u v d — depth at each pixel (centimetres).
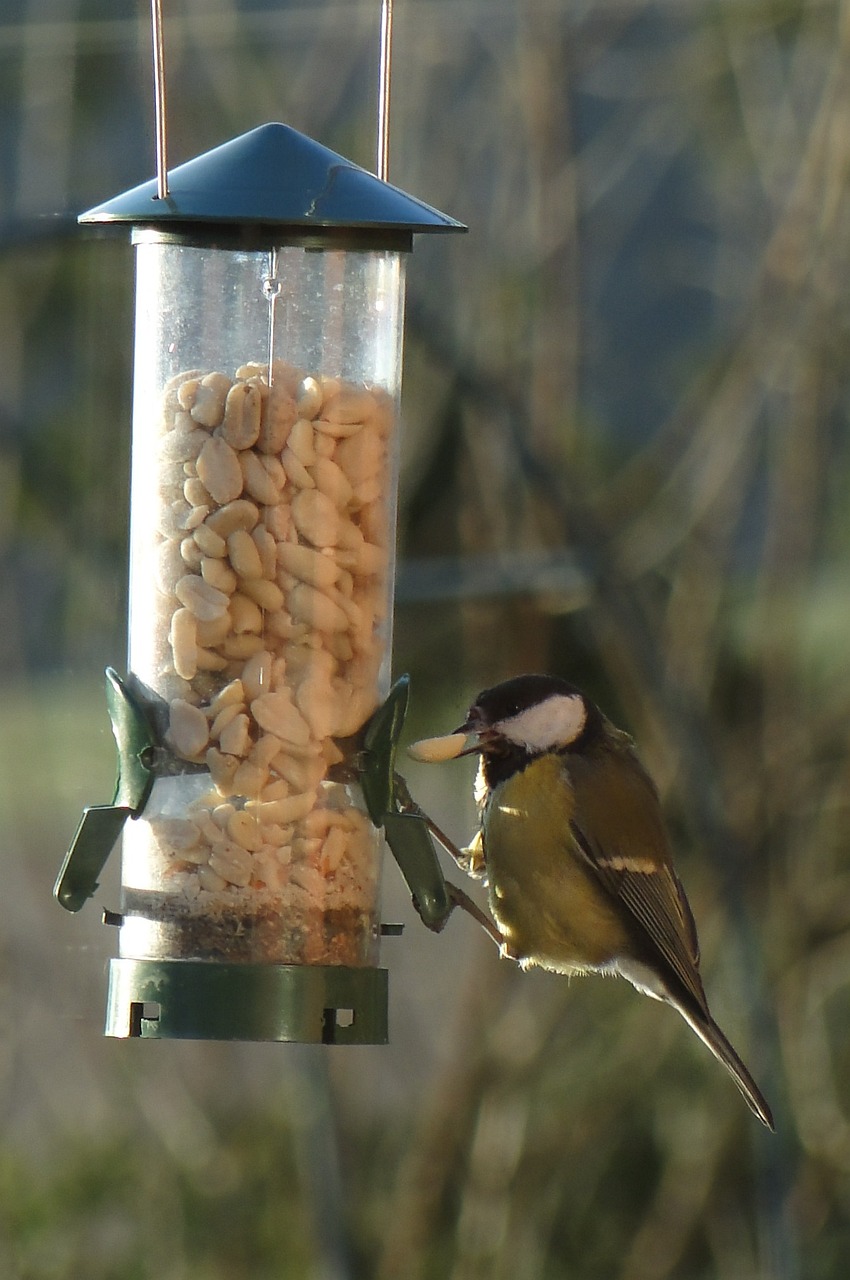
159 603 684
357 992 666
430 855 683
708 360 1323
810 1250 1220
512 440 1120
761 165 1266
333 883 677
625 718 1254
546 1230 1266
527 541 1252
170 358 688
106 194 1324
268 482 684
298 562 684
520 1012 1288
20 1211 1303
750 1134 1244
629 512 1278
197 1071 1348
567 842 782
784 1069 1194
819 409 1225
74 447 1335
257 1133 1334
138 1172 1318
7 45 1312
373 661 697
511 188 1268
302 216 643
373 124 1276
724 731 1266
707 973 1246
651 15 1295
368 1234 1334
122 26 1306
